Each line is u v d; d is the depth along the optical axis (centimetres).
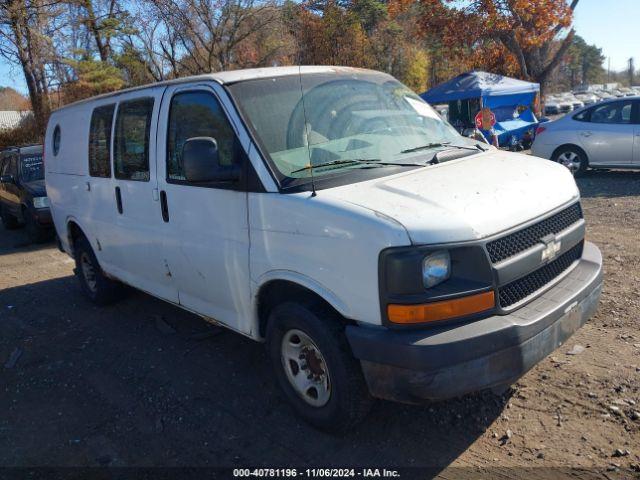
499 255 298
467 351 280
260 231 349
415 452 329
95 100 550
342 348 319
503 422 348
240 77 390
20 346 545
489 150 427
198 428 375
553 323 310
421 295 282
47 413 413
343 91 417
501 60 2516
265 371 443
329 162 358
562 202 351
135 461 346
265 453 341
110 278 592
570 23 2223
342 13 2753
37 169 1101
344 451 336
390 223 285
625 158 1098
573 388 373
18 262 908
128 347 516
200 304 434
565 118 1166
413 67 3431
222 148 376
